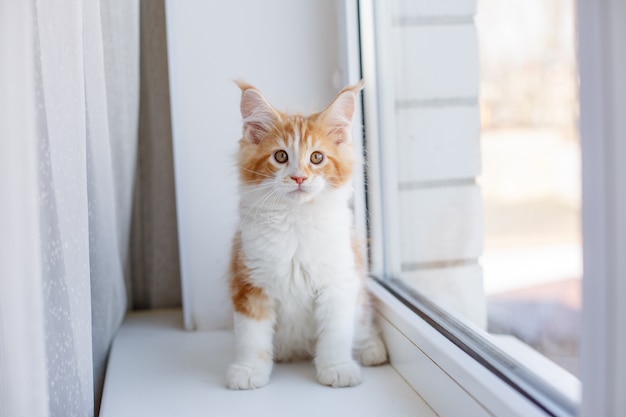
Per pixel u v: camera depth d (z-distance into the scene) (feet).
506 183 3.45
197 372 4.16
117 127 4.79
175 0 4.86
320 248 3.97
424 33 4.57
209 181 5.06
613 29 1.65
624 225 1.69
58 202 3.06
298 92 5.10
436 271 4.49
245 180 4.18
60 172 3.08
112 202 4.45
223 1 4.93
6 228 2.51
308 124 4.15
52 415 3.07
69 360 3.18
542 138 2.94
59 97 3.05
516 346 3.16
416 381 3.67
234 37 4.97
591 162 1.74
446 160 4.33
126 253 5.59
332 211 4.08
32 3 2.80
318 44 5.08
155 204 5.76
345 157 4.24
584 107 1.75
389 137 4.91
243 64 5.01
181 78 4.94
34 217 2.63
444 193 4.37
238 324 4.04
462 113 4.09
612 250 1.70
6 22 2.50
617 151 1.67
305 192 3.93
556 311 2.73
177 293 5.96
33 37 2.83
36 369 2.63
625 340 1.72
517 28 3.24
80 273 3.28
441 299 4.32
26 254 2.58
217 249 5.13
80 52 3.22
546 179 2.88
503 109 3.49
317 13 5.06
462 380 2.98
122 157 4.92
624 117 1.66
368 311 4.38
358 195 4.78
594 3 1.69
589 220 1.76
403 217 4.89
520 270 3.20
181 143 5.00
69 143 3.15
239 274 4.09
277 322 4.25
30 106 2.62
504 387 2.68
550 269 2.82
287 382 3.92
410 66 4.78
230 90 4.99
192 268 5.15
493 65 3.61
